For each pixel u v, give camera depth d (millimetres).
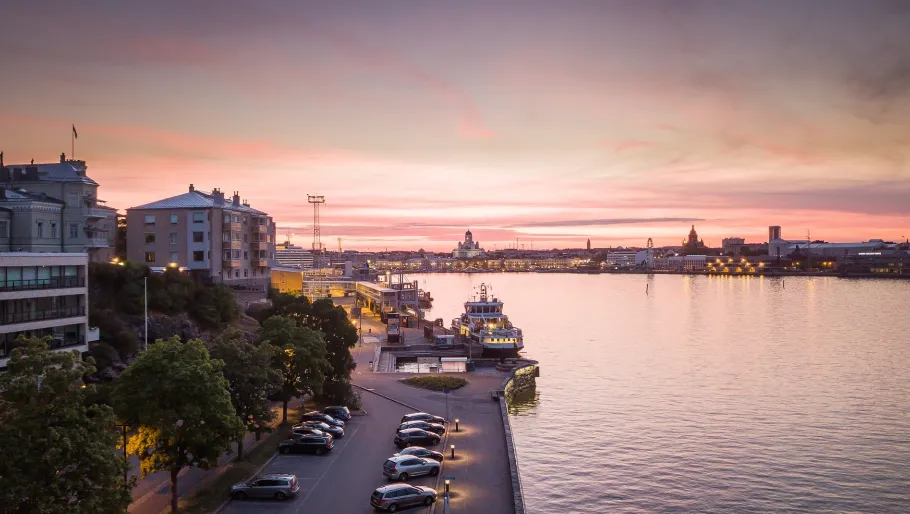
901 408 133250
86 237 115000
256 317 140750
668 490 90125
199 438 55406
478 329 184500
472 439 86812
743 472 96750
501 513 61938
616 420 124312
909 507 85562
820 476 95500
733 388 152625
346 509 61469
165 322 108500
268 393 77062
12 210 103562
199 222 147750
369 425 93250
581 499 87000
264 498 63344
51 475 41594
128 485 46688
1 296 74125
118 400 56031
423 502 63062
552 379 164875
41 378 43969
